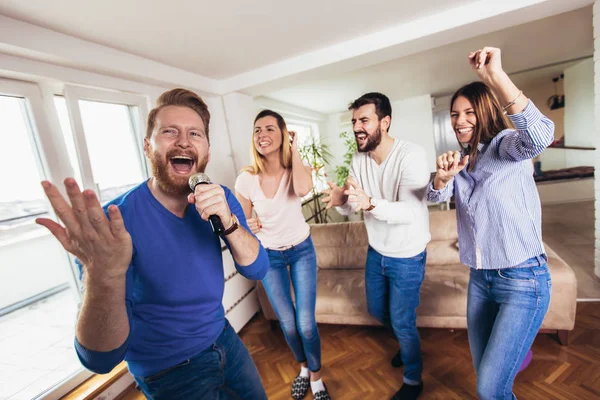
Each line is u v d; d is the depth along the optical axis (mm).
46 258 3586
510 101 898
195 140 832
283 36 1976
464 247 1197
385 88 4461
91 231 541
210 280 870
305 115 5234
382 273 1476
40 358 2322
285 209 1533
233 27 1729
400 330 1454
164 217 812
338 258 2535
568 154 5770
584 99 5117
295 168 1510
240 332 2436
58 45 1489
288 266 1615
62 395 1573
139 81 2053
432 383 1653
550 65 4598
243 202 1607
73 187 508
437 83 4625
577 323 1975
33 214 1861
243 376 992
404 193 1331
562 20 2582
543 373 1628
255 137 1501
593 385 1517
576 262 2791
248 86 2631
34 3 1223
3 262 3234
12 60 1406
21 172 1597
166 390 823
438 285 2004
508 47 3223
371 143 1380
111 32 1568
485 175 1081
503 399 1040
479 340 1195
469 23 1951
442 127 6035
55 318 3039
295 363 1993
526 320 1023
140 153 2111
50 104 1630
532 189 1042
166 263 791
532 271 1025
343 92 4297
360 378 1767
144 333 795
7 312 3242
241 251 862
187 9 1458
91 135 1807
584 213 4379
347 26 1980
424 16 2014
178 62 2133
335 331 2264
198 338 854
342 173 5609
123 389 1811
